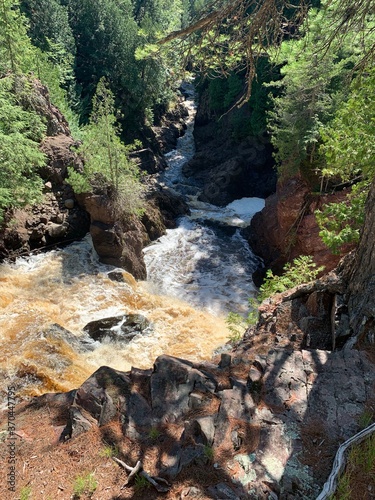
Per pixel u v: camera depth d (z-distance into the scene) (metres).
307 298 7.84
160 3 42.78
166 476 4.40
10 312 13.16
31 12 30.86
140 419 5.29
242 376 6.03
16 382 10.06
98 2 34.12
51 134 20.11
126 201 17.77
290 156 17.89
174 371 5.95
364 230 6.65
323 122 17.23
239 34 5.46
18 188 14.96
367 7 5.25
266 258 20.30
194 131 39.22
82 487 4.45
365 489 3.91
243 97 5.80
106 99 16.53
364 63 6.95
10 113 14.62
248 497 3.96
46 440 5.50
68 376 10.62
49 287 15.19
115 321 13.91
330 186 17.05
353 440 4.31
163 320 14.85
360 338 5.95
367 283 6.36
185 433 4.79
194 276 19.08
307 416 4.75
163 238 21.91
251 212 26.17
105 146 17.06
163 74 33.12
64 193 18.77
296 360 5.61
